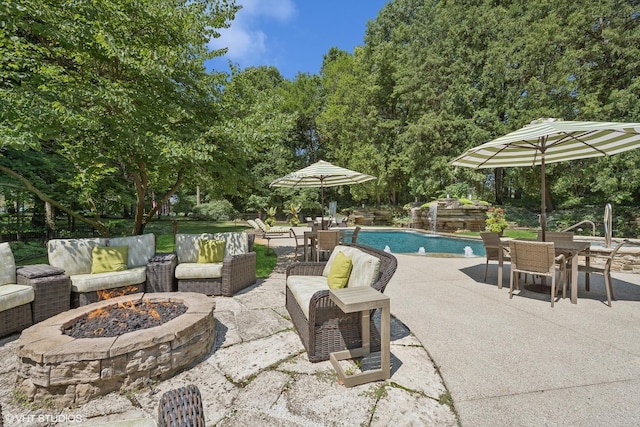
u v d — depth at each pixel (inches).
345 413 75.8
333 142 906.1
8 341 116.1
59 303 135.9
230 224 769.6
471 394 82.7
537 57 559.8
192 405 46.7
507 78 609.9
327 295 101.3
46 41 191.5
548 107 532.1
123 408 79.1
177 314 108.5
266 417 74.5
